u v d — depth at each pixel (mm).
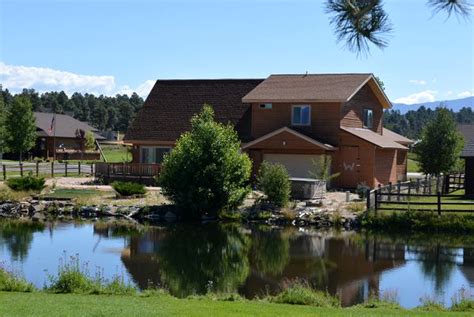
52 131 75625
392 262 19906
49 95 150250
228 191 29891
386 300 13891
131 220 29844
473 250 22062
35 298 11992
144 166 39750
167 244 23203
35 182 34688
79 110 141500
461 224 25797
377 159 37781
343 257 20781
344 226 27531
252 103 40062
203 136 30031
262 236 25281
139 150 42875
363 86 40844
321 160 33750
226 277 17547
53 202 32406
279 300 12977
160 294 13578
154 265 19188
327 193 34812
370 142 36562
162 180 30500
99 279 14438
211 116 31516
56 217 30672
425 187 33625
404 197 30516
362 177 36969
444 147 40719
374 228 26984
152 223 29000
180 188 29953
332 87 39156
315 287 16312
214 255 21047
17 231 26031
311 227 27750
